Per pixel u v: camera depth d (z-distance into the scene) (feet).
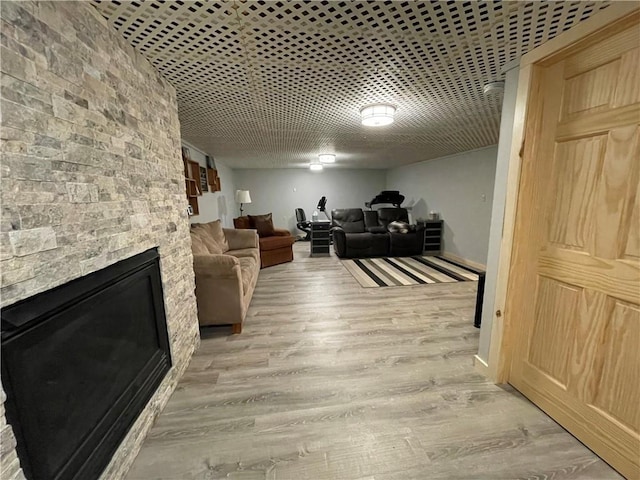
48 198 2.73
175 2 3.34
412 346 7.11
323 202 23.39
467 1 3.31
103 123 3.59
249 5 3.40
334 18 3.67
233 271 7.41
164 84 5.52
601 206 3.85
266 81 5.74
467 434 4.45
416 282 12.63
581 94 4.02
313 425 4.65
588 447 4.17
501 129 5.20
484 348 5.93
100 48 3.55
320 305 9.96
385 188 26.18
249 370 6.15
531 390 5.11
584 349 4.17
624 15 3.30
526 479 3.73
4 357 2.30
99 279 3.44
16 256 2.40
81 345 3.21
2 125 2.29
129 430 3.97
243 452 4.17
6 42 2.33
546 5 3.40
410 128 9.99
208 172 15.47
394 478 3.77
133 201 4.27
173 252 5.72
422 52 4.58
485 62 4.88
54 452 2.80
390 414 4.88
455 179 16.81
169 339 5.41
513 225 4.95
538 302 4.91
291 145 13.26
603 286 3.88
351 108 7.61
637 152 3.43
